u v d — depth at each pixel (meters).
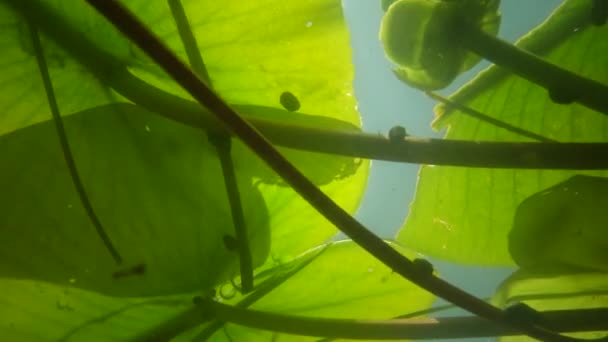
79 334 0.34
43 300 0.33
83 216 0.31
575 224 0.35
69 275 0.30
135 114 0.32
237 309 0.32
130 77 0.31
